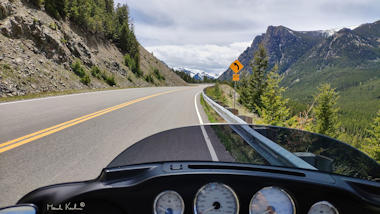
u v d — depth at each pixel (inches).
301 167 51.7
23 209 44.9
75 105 440.5
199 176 46.4
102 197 46.9
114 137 221.9
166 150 58.6
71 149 178.2
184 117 374.6
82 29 2062.0
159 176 46.2
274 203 47.8
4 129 235.5
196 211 47.6
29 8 1206.9
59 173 131.6
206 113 439.8
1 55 735.7
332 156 58.7
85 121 294.4
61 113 345.7
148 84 2667.3
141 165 52.0
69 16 1923.0
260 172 47.9
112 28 2883.9
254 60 1649.9
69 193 47.4
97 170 137.9
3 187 112.1
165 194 47.7
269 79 735.7
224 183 47.1
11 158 152.8
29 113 333.7
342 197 46.9
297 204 47.2
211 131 77.3
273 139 68.1
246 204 47.6
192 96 986.1
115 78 1804.9
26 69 784.9
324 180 47.3
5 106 386.0
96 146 189.0
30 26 999.0
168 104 574.2
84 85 1125.1
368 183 49.1
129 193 47.3
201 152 56.9
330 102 913.5
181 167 49.5
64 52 1159.0
